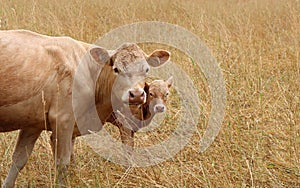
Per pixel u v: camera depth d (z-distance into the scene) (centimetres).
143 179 520
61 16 1029
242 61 809
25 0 1074
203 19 1037
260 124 653
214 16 1102
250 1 1218
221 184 503
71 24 953
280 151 579
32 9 998
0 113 459
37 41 470
